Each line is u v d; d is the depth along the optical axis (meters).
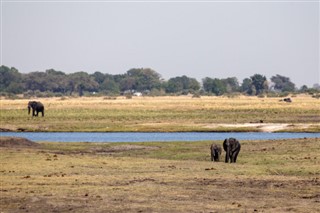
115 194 66.56
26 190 68.12
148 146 124.00
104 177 78.12
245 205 61.91
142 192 67.88
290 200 64.69
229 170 85.56
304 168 87.06
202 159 102.75
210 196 66.38
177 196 66.12
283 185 73.44
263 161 95.25
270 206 61.56
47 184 72.31
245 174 82.12
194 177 78.88
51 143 130.00
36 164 89.12
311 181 76.50
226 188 71.19
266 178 78.75
